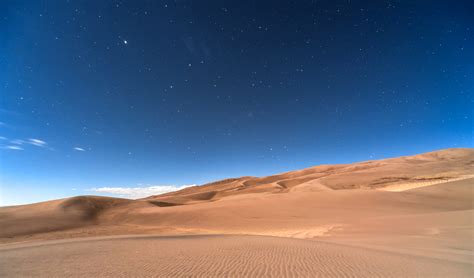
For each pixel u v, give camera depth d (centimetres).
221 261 790
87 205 4912
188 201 7669
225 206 3738
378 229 1706
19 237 2653
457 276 627
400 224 1780
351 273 651
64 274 675
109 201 5428
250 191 8300
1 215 3831
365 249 993
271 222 2717
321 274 643
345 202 3181
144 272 675
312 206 3167
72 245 1232
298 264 745
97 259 852
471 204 2827
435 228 1570
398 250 981
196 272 670
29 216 3762
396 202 3017
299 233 1938
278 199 3703
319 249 990
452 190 3391
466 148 10750
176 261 797
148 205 5144
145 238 1571
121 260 824
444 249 1027
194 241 1327
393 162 10144
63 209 4378
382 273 650
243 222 2884
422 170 6306
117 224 3675
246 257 845
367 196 3322
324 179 6488
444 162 7419
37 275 674
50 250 1073
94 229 3139
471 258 841
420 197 3191
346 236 1564
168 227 3108
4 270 730
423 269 687
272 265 736
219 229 2703
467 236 1313
